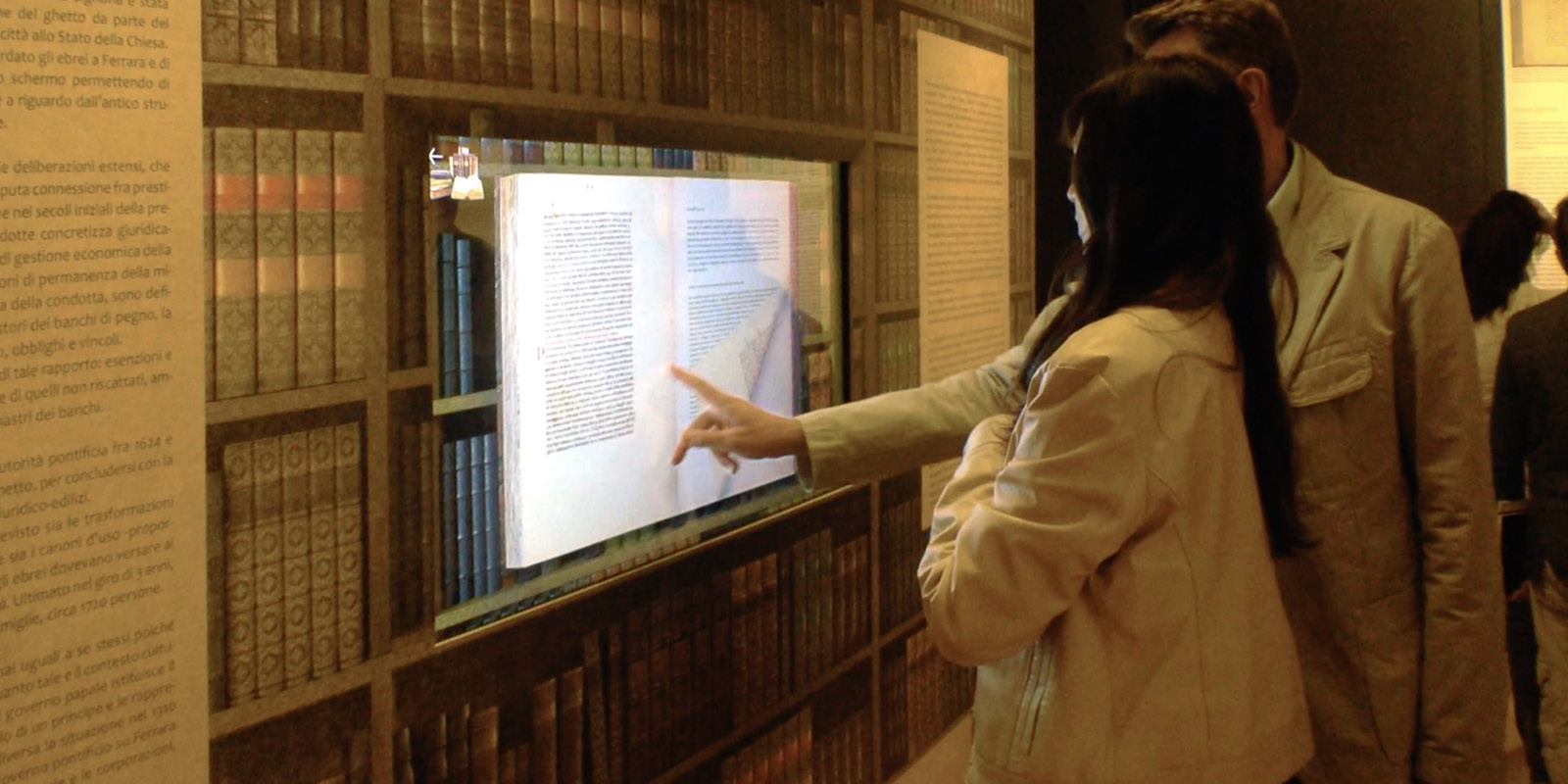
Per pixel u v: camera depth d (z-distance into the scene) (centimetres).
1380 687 176
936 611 140
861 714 283
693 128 213
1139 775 133
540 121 179
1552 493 284
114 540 121
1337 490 175
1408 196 419
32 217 112
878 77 278
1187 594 133
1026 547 132
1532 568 293
